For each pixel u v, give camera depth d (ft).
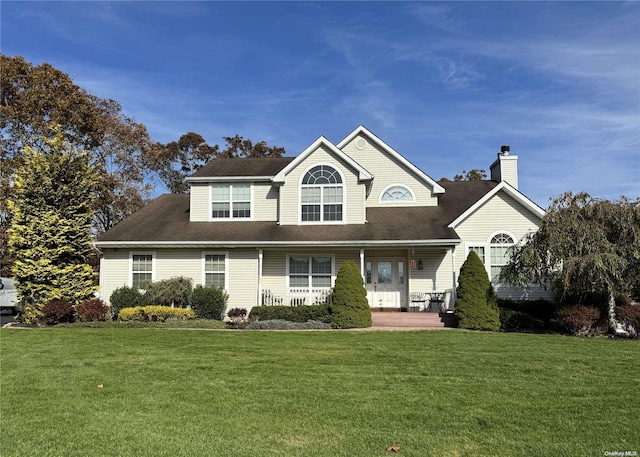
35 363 34.65
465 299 55.11
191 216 73.36
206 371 31.81
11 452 17.84
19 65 105.50
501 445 18.67
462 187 81.76
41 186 65.21
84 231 67.26
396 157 75.36
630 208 49.80
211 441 18.97
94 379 29.66
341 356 36.88
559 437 19.57
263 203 72.90
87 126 110.11
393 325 58.13
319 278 68.44
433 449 18.24
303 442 18.93
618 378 29.96
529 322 54.54
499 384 28.35
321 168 69.77
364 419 21.80
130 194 120.26
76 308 61.72
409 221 68.44
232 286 66.80
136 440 19.07
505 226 64.90
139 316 59.98
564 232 50.49
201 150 159.12
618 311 51.19
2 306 82.58
